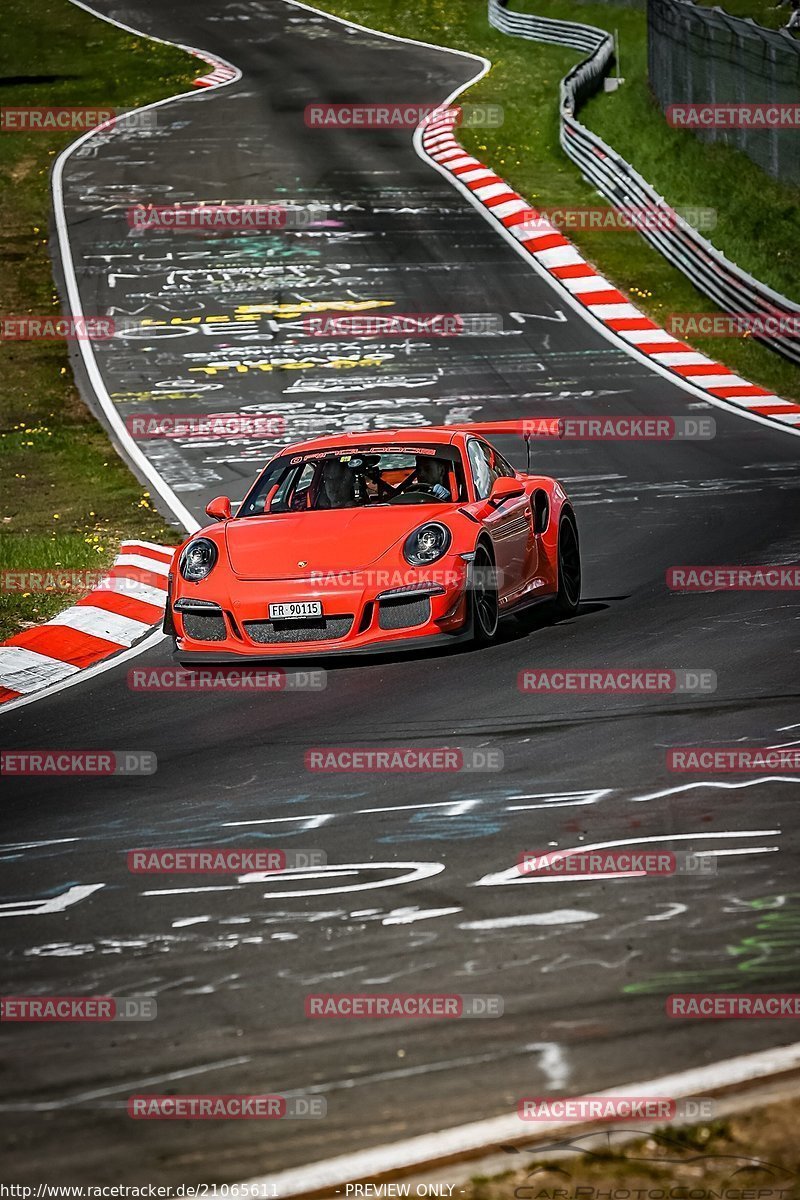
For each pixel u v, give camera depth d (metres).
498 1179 12.27
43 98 159.12
